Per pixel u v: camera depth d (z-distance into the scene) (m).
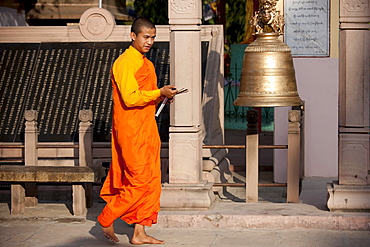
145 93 8.52
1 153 12.66
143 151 8.70
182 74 10.14
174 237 9.37
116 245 9.09
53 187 12.39
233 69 25.23
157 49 13.91
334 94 13.52
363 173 9.94
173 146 10.23
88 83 13.50
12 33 14.25
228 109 24.94
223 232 9.59
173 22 10.08
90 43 14.12
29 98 13.35
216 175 12.20
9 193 12.41
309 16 13.35
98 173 10.73
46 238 9.52
